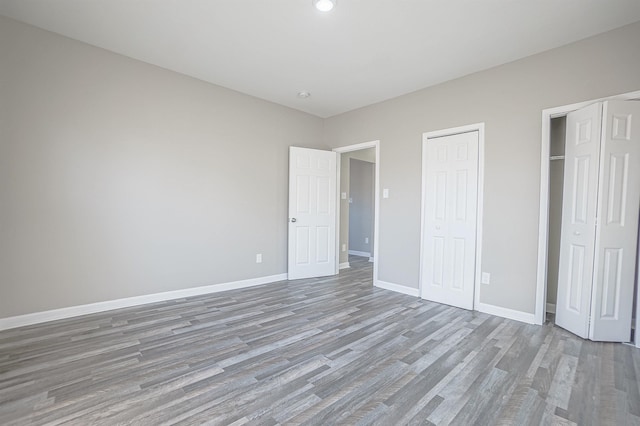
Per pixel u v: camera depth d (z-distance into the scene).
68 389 1.76
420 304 3.44
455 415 1.59
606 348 2.35
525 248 2.94
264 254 4.27
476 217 3.25
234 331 2.61
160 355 2.17
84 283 2.88
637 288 2.39
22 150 2.54
